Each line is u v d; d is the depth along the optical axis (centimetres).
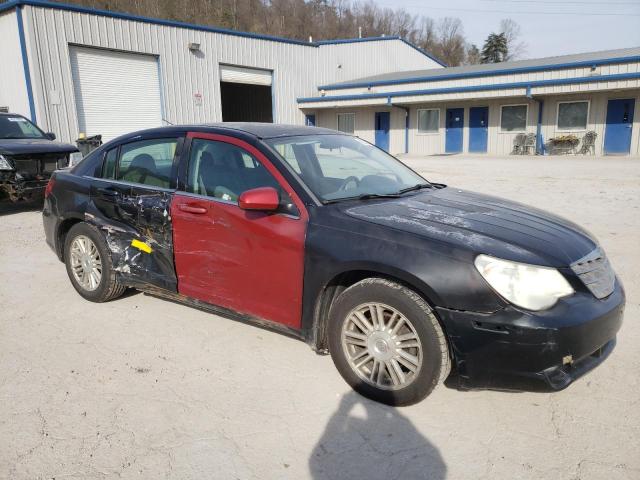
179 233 388
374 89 2745
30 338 399
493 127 2477
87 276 467
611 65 2067
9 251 668
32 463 258
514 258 279
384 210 333
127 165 438
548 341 265
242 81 2484
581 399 313
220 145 382
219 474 251
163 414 299
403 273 287
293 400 314
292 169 350
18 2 1609
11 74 1734
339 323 317
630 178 1319
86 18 1794
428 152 2694
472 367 279
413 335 291
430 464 258
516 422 292
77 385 331
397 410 303
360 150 436
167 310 454
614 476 248
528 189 1143
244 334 405
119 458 262
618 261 577
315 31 7762
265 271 344
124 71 1950
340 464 258
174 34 2102
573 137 2242
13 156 873
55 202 486
